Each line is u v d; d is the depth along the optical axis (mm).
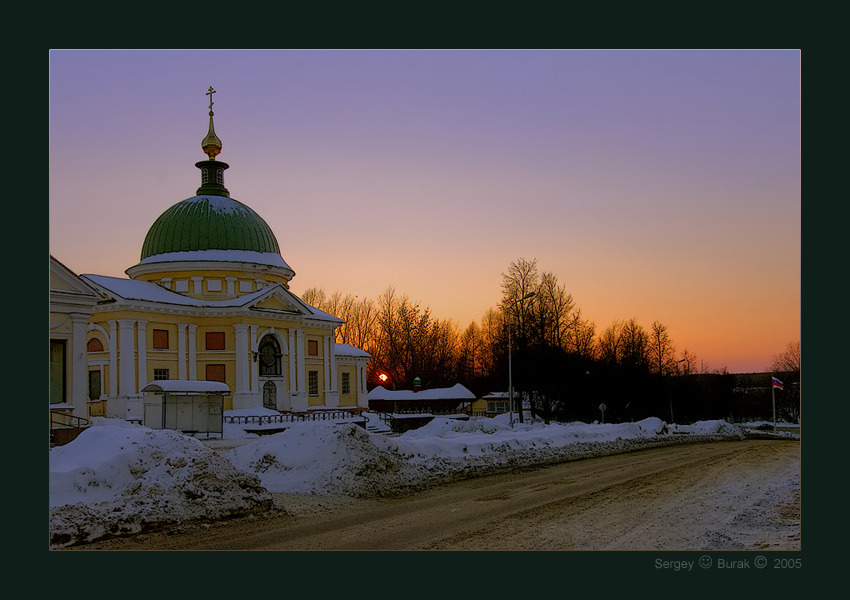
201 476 15805
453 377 104250
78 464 15570
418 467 23000
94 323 54625
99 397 53969
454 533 14672
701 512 16953
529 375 69500
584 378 73062
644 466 28656
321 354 67500
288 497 19016
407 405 84562
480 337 108000
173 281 61625
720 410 95375
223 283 62000
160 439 16844
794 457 33031
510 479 24000
